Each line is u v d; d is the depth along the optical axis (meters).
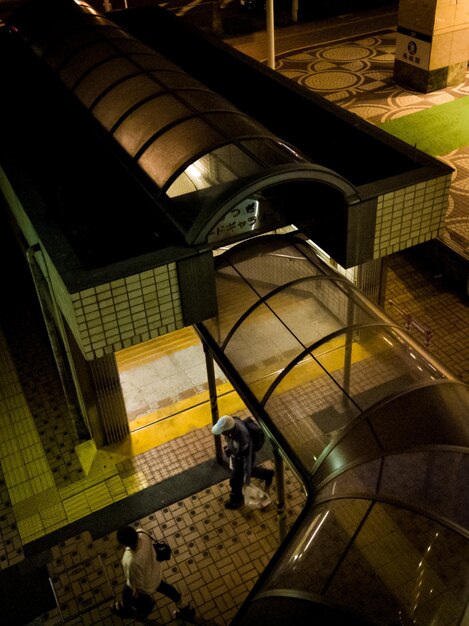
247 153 6.07
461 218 11.21
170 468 8.12
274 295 6.43
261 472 7.47
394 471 4.82
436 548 4.27
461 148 13.39
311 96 8.34
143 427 8.72
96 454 8.44
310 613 4.04
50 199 7.43
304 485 5.32
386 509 4.59
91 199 7.28
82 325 5.54
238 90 9.68
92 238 6.78
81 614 6.75
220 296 6.61
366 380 5.71
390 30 20.08
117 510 7.71
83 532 7.52
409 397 5.34
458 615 3.91
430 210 6.68
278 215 6.25
